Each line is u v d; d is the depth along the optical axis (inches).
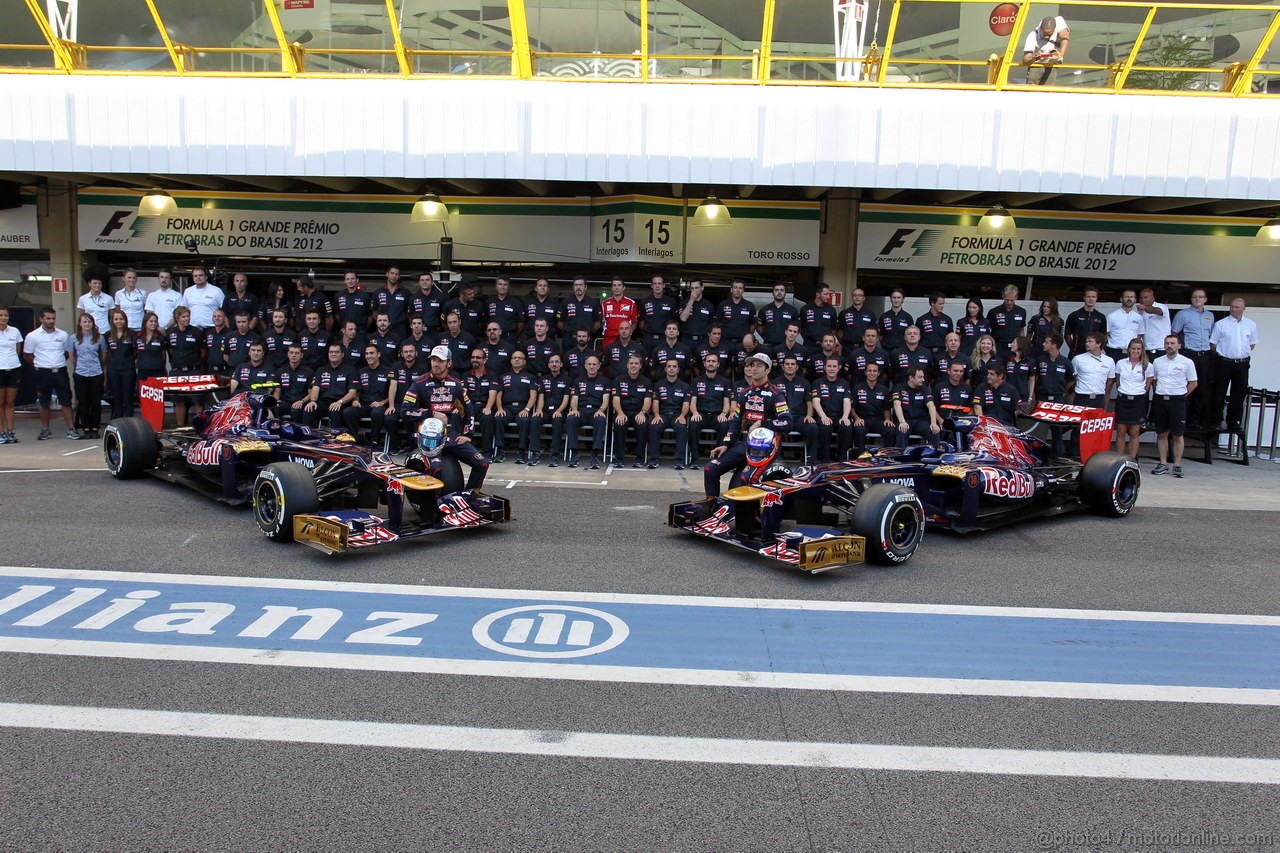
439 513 273.0
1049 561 271.9
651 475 411.2
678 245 538.3
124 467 346.6
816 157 425.7
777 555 241.6
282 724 151.0
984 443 322.7
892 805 130.7
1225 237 546.9
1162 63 454.9
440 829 121.5
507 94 427.5
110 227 551.2
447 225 549.3
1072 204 540.4
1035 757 146.7
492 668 177.2
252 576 231.6
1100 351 453.4
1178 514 349.4
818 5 450.6
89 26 453.1
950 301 543.2
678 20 450.3
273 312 482.3
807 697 167.9
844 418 434.6
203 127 433.4
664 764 141.3
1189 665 189.3
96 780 132.0
